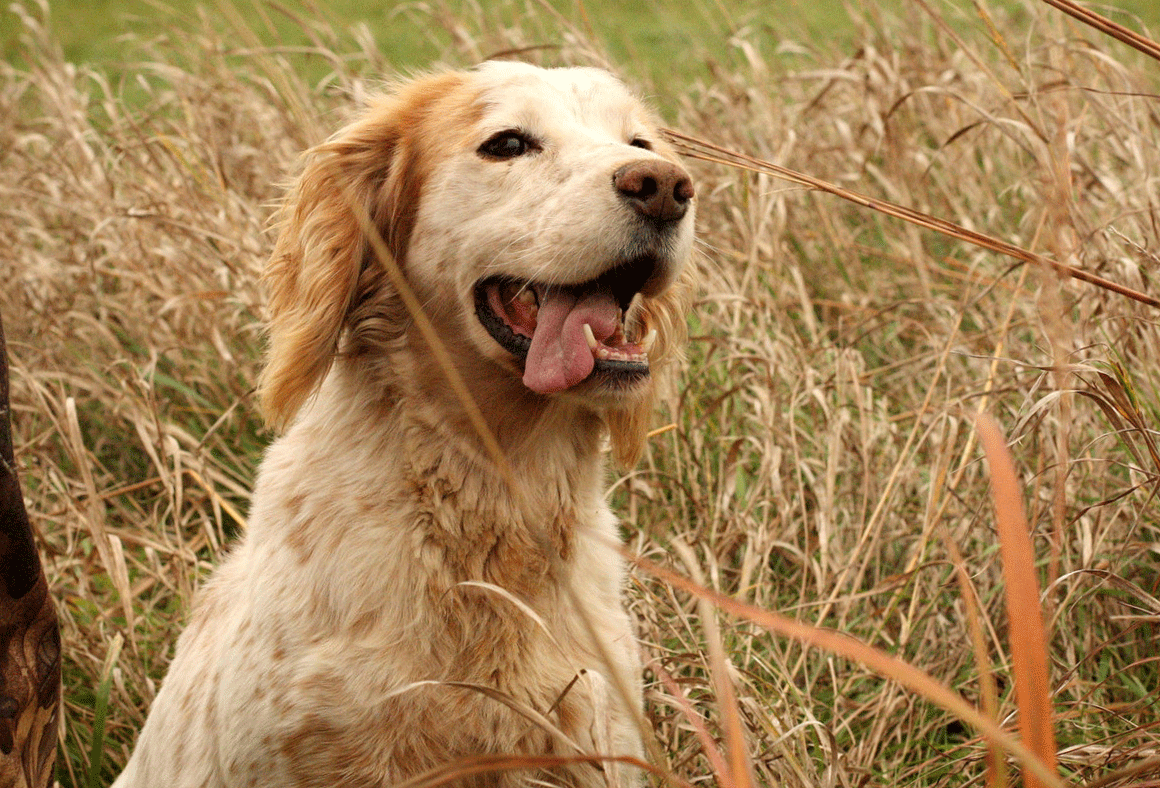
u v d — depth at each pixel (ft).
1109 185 15.28
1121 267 13.92
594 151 10.44
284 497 10.66
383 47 37.01
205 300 19.38
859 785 11.02
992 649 13.65
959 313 15.25
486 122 10.88
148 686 13.58
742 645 13.21
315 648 9.71
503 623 10.11
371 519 10.16
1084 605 13.35
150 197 20.54
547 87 11.33
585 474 11.35
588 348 10.02
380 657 9.69
